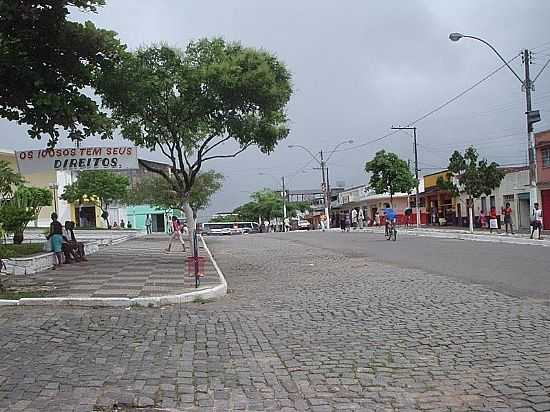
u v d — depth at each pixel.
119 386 6.25
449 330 8.50
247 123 20.89
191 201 43.84
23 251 18.84
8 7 13.08
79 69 15.47
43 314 10.38
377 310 10.43
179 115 21.31
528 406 5.28
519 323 8.77
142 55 20.08
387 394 5.80
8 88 14.41
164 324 9.62
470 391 5.77
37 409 5.56
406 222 56.22
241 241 38.31
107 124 16.45
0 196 22.52
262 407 5.58
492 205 47.75
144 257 22.12
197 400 5.81
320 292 13.09
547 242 25.64
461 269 16.30
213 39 21.23
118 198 50.12
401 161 56.50
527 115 28.19
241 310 11.02
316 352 7.55
